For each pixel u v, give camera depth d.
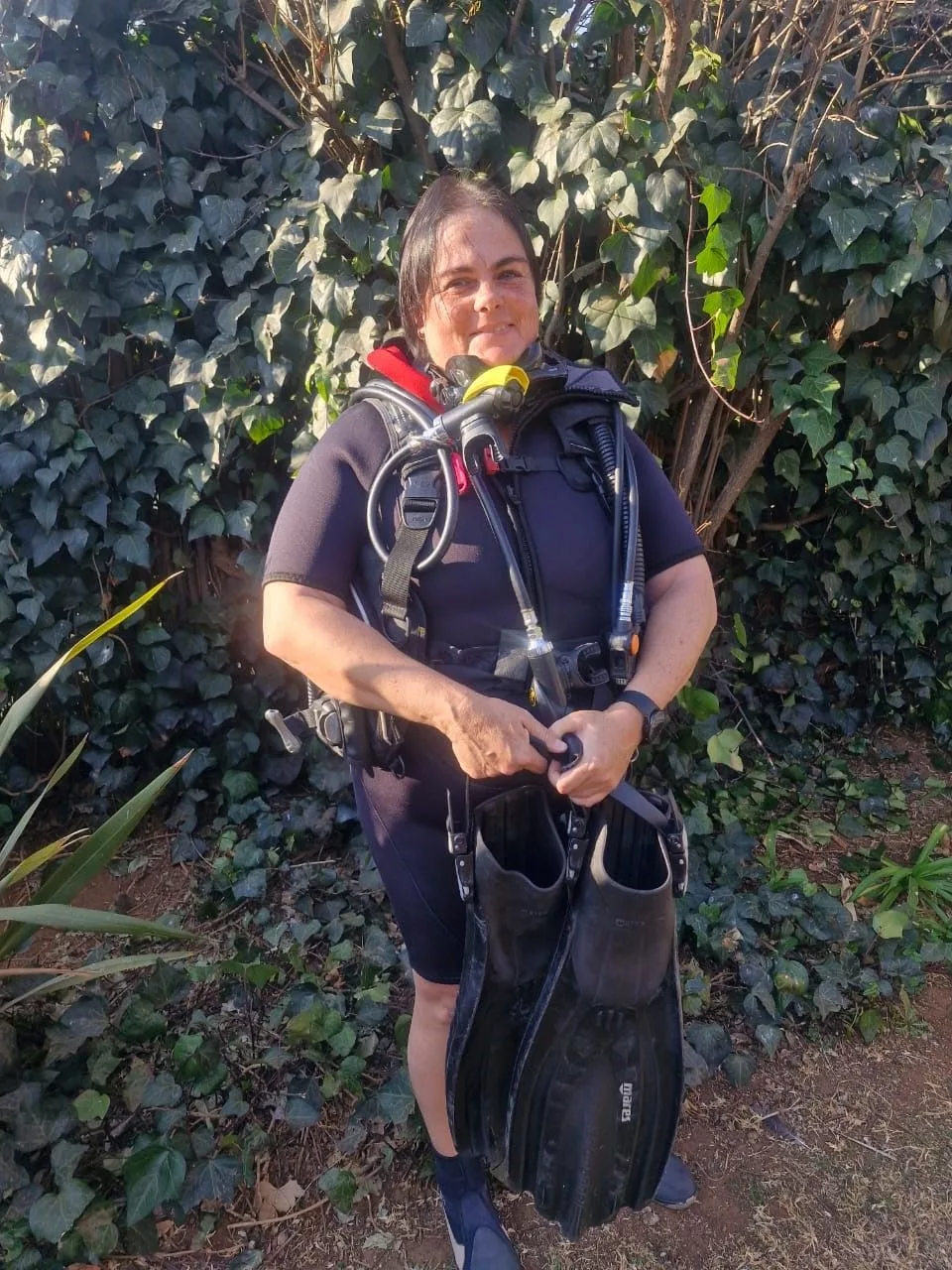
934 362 2.63
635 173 2.08
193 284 2.52
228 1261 1.69
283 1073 1.99
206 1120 1.89
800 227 2.41
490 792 1.33
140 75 2.41
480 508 1.29
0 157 2.42
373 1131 1.88
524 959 1.20
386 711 1.24
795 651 3.28
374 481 1.28
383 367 1.40
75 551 2.62
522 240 1.37
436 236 1.34
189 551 2.82
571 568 1.32
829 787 3.08
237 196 2.50
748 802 2.93
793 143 2.13
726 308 2.19
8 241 2.44
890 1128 1.95
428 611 1.30
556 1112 1.23
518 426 1.34
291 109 2.48
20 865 1.88
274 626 1.28
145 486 2.65
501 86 2.13
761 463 2.97
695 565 1.44
